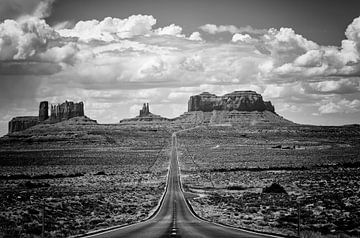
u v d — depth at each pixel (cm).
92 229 5219
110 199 10938
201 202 10900
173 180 18600
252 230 4572
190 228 4919
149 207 9706
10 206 7725
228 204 10150
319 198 10056
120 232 4516
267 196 11781
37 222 5656
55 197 10512
